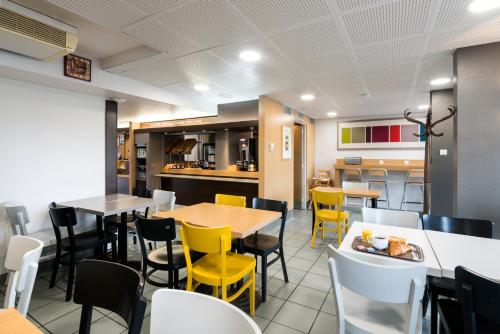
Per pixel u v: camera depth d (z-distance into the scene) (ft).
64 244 8.71
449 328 4.50
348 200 23.21
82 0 5.98
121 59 10.16
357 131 23.54
